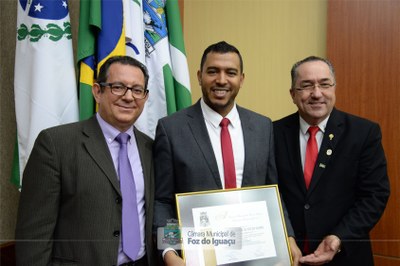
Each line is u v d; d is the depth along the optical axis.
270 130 1.61
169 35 2.00
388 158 2.10
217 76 1.46
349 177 1.54
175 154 1.44
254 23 2.60
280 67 2.55
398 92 2.06
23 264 1.21
